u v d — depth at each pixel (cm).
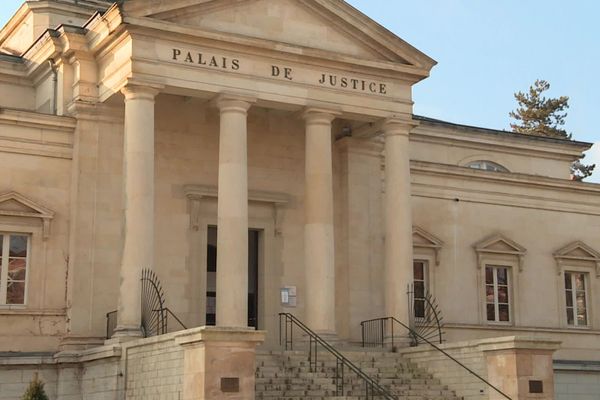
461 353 3091
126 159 3134
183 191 3547
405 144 3609
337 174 3875
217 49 3284
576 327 4522
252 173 3697
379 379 3112
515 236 4447
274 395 2769
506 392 2853
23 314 3222
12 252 3278
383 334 3544
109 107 3400
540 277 4478
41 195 3322
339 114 3494
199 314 3500
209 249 3684
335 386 2917
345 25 3525
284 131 3794
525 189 4512
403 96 3628
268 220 3706
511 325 4344
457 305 4225
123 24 3109
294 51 3381
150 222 3109
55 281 3291
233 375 2400
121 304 3062
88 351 3089
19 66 3741
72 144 3388
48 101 3578
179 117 3591
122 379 2870
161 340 2662
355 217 3831
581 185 4631
